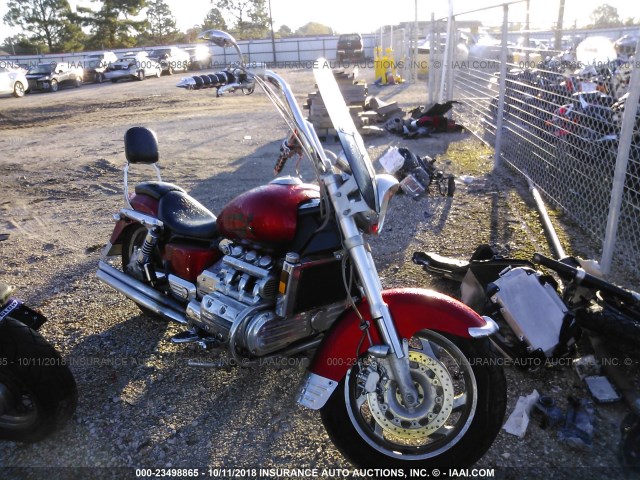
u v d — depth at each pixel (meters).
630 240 5.09
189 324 3.40
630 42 7.21
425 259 4.48
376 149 9.89
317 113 10.72
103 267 4.07
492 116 9.88
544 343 3.34
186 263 3.42
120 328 4.16
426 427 2.59
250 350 2.78
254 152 10.38
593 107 6.02
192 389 3.43
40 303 4.62
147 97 20.84
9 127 14.99
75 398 3.02
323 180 2.53
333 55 41.44
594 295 3.68
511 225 5.84
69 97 22.45
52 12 62.19
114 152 10.85
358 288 2.83
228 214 2.97
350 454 2.64
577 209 5.87
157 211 3.78
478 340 2.57
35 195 8.10
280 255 2.88
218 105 17.78
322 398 2.53
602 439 2.89
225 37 2.51
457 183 7.52
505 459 2.79
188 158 10.05
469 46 12.15
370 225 2.61
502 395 2.54
